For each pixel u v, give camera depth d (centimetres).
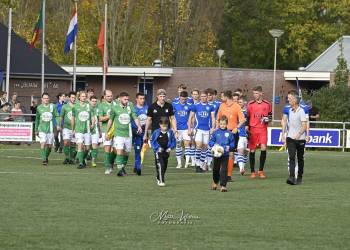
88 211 1784
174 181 2508
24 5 7994
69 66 6888
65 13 7994
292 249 1406
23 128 4253
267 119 2672
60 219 1670
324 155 3975
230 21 10281
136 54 8188
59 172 2730
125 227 1589
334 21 9906
